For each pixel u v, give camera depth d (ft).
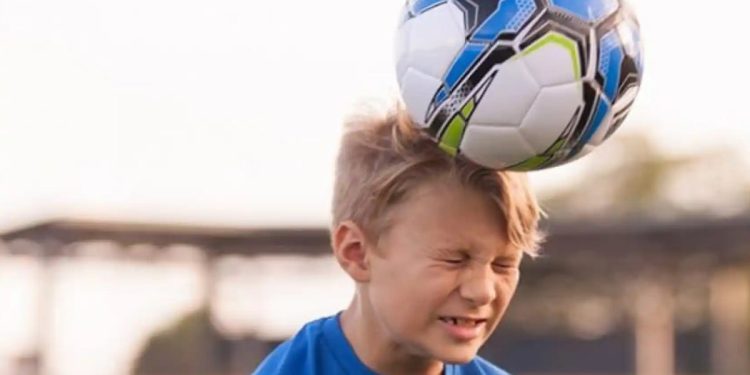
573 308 150.92
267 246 116.67
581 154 15.60
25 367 111.55
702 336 156.76
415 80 15.35
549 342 154.30
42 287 110.52
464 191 15.92
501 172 15.99
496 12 14.87
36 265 112.57
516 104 14.94
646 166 216.33
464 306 16.06
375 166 16.46
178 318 153.48
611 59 15.12
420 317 16.20
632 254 106.22
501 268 16.26
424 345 16.29
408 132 16.21
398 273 16.26
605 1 15.26
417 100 15.42
